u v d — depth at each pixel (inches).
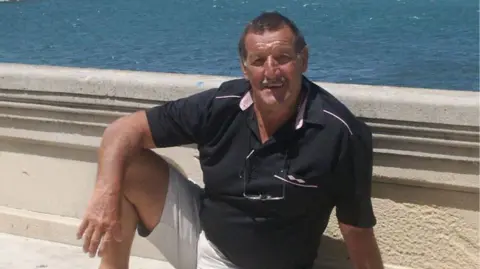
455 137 114.6
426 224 122.7
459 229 120.7
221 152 109.8
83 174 146.7
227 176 109.2
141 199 118.1
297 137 104.7
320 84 126.8
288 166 105.3
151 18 1402.6
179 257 123.6
